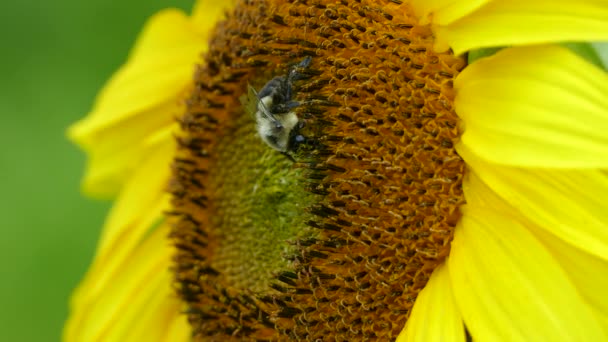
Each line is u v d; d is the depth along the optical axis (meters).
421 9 0.38
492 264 0.36
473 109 0.36
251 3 0.41
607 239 0.35
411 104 0.38
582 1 0.35
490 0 0.36
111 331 0.44
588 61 0.36
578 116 0.35
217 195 0.42
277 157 0.40
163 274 0.44
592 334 0.35
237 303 0.41
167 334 0.44
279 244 0.40
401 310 0.38
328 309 0.38
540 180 0.36
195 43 0.44
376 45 0.38
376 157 0.38
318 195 0.39
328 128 0.38
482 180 0.36
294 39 0.40
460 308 0.36
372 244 0.38
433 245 0.37
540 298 0.35
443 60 0.37
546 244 0.36
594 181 0.35
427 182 0.37
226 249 0.42
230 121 0.42
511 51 0.36
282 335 0.39
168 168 0.44
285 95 0.39
